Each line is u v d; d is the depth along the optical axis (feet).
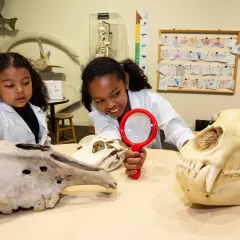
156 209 1.89
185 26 9.59
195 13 9.45
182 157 1.86
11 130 3.11
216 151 1.72
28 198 1.83
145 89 3.69
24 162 1.86
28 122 3.36
